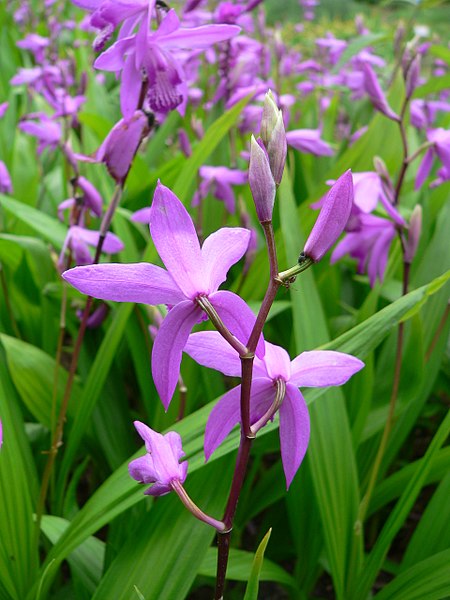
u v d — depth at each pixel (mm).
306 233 408
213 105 555
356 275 503
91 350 420
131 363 500
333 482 307
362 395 369
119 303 390
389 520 294
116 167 286
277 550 408
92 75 665
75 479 372
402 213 448
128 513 348
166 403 170
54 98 626
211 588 409
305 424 179
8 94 814
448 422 263
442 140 347
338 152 583
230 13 519
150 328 306
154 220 155
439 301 398
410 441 506
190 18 817
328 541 305
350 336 248
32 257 426
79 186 355
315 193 424
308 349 317
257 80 640
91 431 401
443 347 390
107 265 155
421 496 488
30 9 1174
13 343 378
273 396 179
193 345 177
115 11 260
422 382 363
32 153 573
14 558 282
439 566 272
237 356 177
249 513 388
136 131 280
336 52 893
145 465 173
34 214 424
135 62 270
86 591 312
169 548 256
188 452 259
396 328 397
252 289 410
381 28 1727
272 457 521
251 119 546
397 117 345
